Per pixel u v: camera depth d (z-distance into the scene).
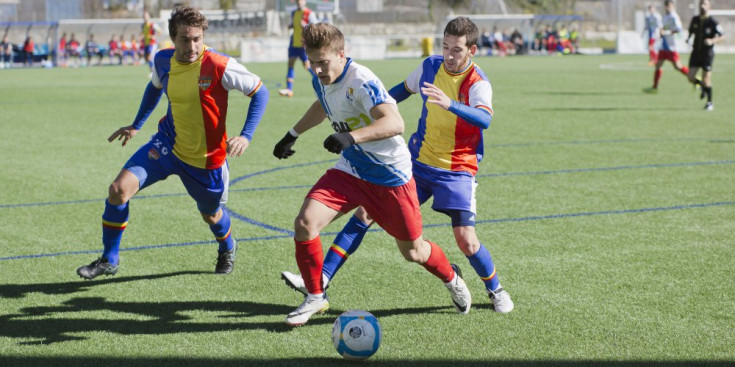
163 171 5.68
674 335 4.73
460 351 4.50
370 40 45.50
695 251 6.57
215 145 5.64
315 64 4.48
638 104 18.59
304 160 11.06
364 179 4.75
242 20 48.25
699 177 9.76
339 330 4.30
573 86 24.34
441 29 49.62
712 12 53.22
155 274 5.98
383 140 4.64
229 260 6.02
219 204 5.88
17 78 29.27
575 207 8.18
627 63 38.28
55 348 4.52
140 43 43.06
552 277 5.89
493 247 6.70
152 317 5.05
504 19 50.69
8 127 14.63
